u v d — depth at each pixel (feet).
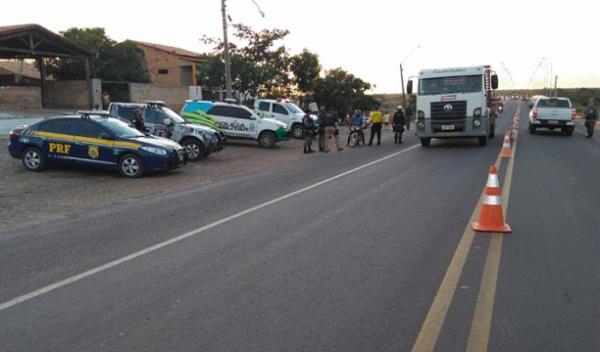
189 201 33.27
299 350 12.76
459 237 23.11
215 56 122.11
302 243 22.40
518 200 31.55
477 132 68.18
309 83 157.38
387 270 18.70
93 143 44.62
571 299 15.85
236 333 13.73
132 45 129.90
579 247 21.39
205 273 18.60
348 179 41.60
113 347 13.03
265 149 73.61
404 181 39.83
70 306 15.75
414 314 14.84
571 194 33.55
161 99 106.93
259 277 18.10
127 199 34.50
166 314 15.03
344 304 15.60
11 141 46.39
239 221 26.91
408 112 121.90
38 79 138.51
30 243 23.11
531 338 13.32
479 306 15.34
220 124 75.46
